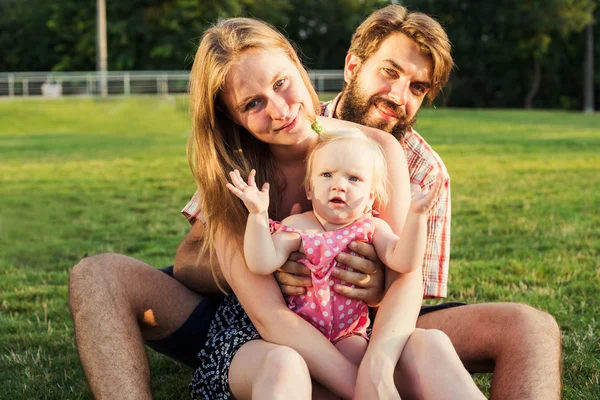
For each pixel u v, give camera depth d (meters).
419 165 3.12
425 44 3.11
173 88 35.28
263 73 2.46
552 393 2.20
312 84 2.64
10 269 5.67
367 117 3.22
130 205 8.57
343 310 2.51
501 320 2.44
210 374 2.44
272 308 2.43
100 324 2.40
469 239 6.04
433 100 3.34
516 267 5.02
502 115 25.69
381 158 2.62
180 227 7.15
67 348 3.80
